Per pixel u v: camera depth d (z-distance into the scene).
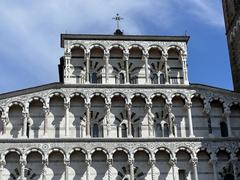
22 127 52.19
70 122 53.28
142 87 55.12
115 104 54.66
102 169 51.31
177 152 52.94
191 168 52.62
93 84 54.47
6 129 51.94
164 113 55.00
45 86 53.69
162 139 52.72
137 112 54.69
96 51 57.28
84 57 56.56
